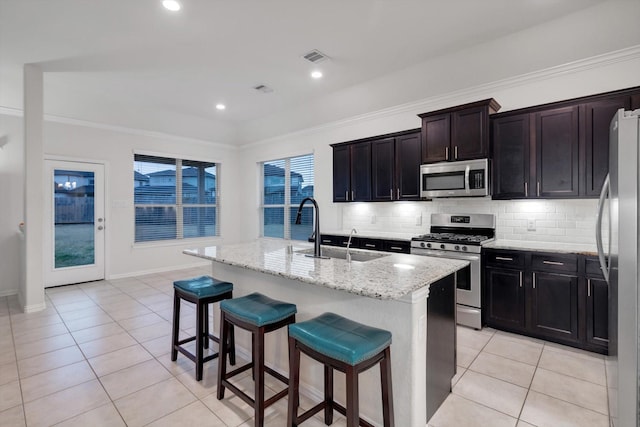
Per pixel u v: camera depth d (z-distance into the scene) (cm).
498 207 362
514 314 302
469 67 348
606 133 275
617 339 149
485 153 333
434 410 189
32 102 366
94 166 509
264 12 272
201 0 256
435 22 285
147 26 292
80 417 190
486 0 256
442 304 198
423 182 376
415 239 365
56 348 279
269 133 613
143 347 281
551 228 330
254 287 250
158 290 462
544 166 306
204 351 276
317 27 294
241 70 384
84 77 403
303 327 161
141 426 182
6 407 198
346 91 448
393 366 169
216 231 677
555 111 300
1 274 435
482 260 316
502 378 229
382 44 323
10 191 439
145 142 564
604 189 177
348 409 138
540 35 295
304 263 208
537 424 182
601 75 296
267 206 652
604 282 256
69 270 489
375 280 161
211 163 670
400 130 444
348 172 471
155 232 586
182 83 424
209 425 183
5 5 259
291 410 162
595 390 214
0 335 305
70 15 274
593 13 266
